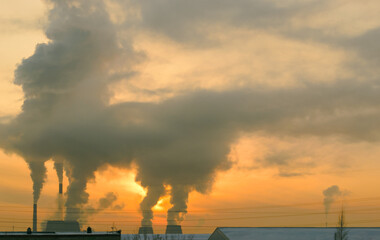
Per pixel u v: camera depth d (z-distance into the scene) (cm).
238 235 10019
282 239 9738
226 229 10438
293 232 10106
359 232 9969
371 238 9538
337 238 9600
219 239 10281
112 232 8962
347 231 9681
